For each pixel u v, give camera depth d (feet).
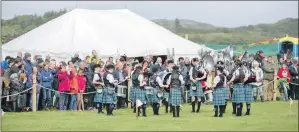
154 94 78.64
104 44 115.85
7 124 65.87
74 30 118.11
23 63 82.43
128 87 90.68
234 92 76.07
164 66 90.89
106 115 77.36
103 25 123.24
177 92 74.43
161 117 75.00
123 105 90.02
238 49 177.47
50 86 83.46
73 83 84.38
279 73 104.12
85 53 111.75
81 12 125.59
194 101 82.58
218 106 79.00
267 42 183.93
